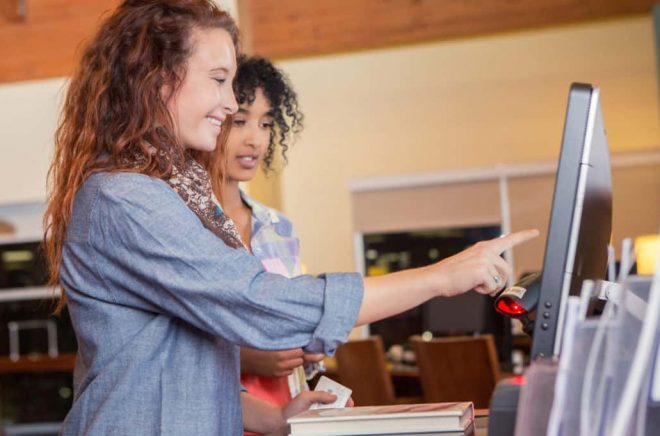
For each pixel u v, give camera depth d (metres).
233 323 1.55
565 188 1.39
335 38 7.54
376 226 9.34
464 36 7.38
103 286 1.65
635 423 1.20
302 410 2.08
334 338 1.51
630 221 8.57
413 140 9.27
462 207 9.12
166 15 1.70
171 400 1.63
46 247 1.81
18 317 8.88
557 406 1.18
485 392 4.97
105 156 1.70
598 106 1.43
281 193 9.23
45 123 7.68
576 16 7.18
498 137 9.08
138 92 1.67
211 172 2.11
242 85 2.43
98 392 1.65
